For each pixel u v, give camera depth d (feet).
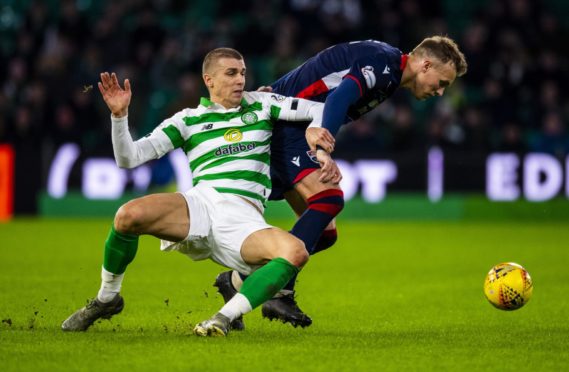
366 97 69.92
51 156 188.75
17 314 73.00
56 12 229.25
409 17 212.23
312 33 214.28
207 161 63.93
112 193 187.93
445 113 197.36
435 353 56.59
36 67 208.13
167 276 102.53
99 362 52.37
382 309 79.77
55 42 212.02
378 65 68.28
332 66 70.69
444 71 69.10
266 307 67.00
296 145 69.05
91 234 154.51
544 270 110.52
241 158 63.82
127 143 61.46
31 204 188.55
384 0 216.13
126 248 61.00
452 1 237.86
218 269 109.81
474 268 113.19
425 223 183.52
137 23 212.84
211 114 64.59
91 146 191.83
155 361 52.70
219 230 61.72
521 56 208.23
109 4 226.99
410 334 65.00
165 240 62.39
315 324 70.74
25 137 192.03
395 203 187.62
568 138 194.29
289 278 59.98
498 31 212.43
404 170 187.42
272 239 60.34
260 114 65.51
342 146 192.75
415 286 96.32
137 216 59.52
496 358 55.26
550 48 211.00
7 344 57.72
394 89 69.97
